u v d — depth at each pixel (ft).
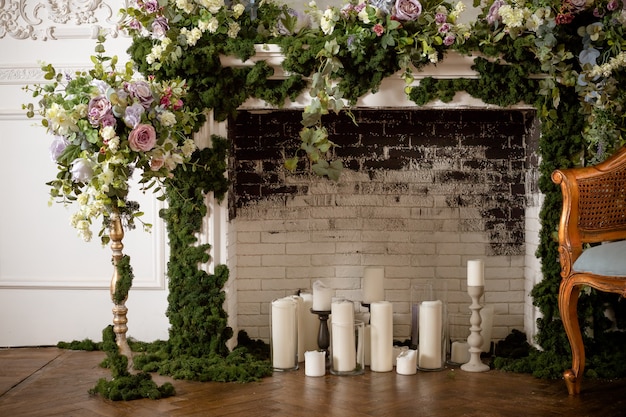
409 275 14.92
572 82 12.89
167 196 13.53
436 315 13.17
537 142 14.05
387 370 13.15
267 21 13.56
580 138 13.24
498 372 12.98
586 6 12.74
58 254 14.92
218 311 13.60
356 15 13.05
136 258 14.80
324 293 13.53
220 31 13.19
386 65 13.15
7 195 14.90
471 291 13.12
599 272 10.75
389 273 14.96
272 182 14.92
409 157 14.85
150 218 14.74
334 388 12.00
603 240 11.54
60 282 14.87
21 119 14.82
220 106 13.44
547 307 13.37
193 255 13.50
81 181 11.28
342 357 12.86
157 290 14.78
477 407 10.85
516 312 14.83
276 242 14.97
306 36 13.19
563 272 11.39
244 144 14.90
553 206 13.37
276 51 13.16
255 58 13.30
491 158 14.80
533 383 12.18
